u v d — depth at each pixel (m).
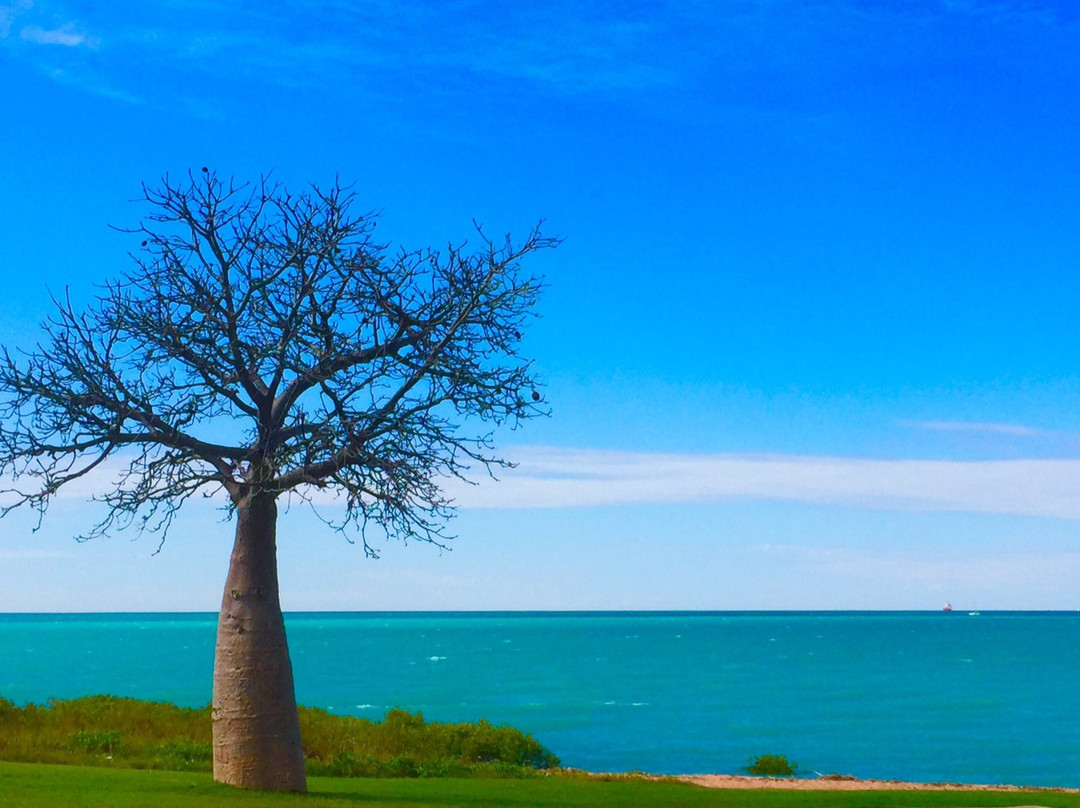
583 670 120.19
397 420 17.36
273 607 17.42
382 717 61.00
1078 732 58.19
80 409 17.06
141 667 115.25
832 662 139.38
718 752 48.84
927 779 41.19
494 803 17.59
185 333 17.31
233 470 17.83
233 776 16.80
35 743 24.50
